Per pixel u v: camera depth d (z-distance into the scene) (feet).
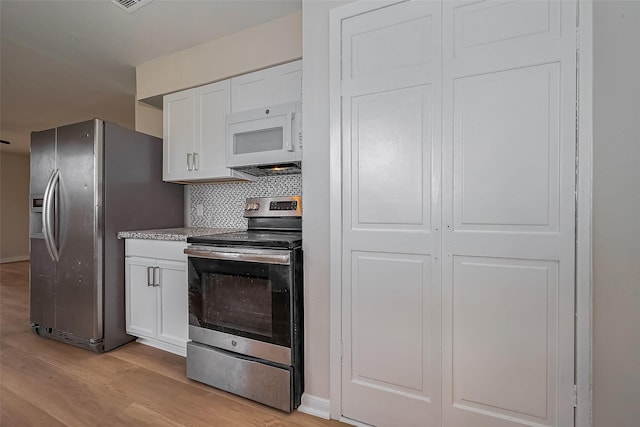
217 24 7.65
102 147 7.73
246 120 7.16
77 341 7.95
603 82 3.77
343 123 5.14
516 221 4.13
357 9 5.02
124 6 6.97
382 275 4.90
